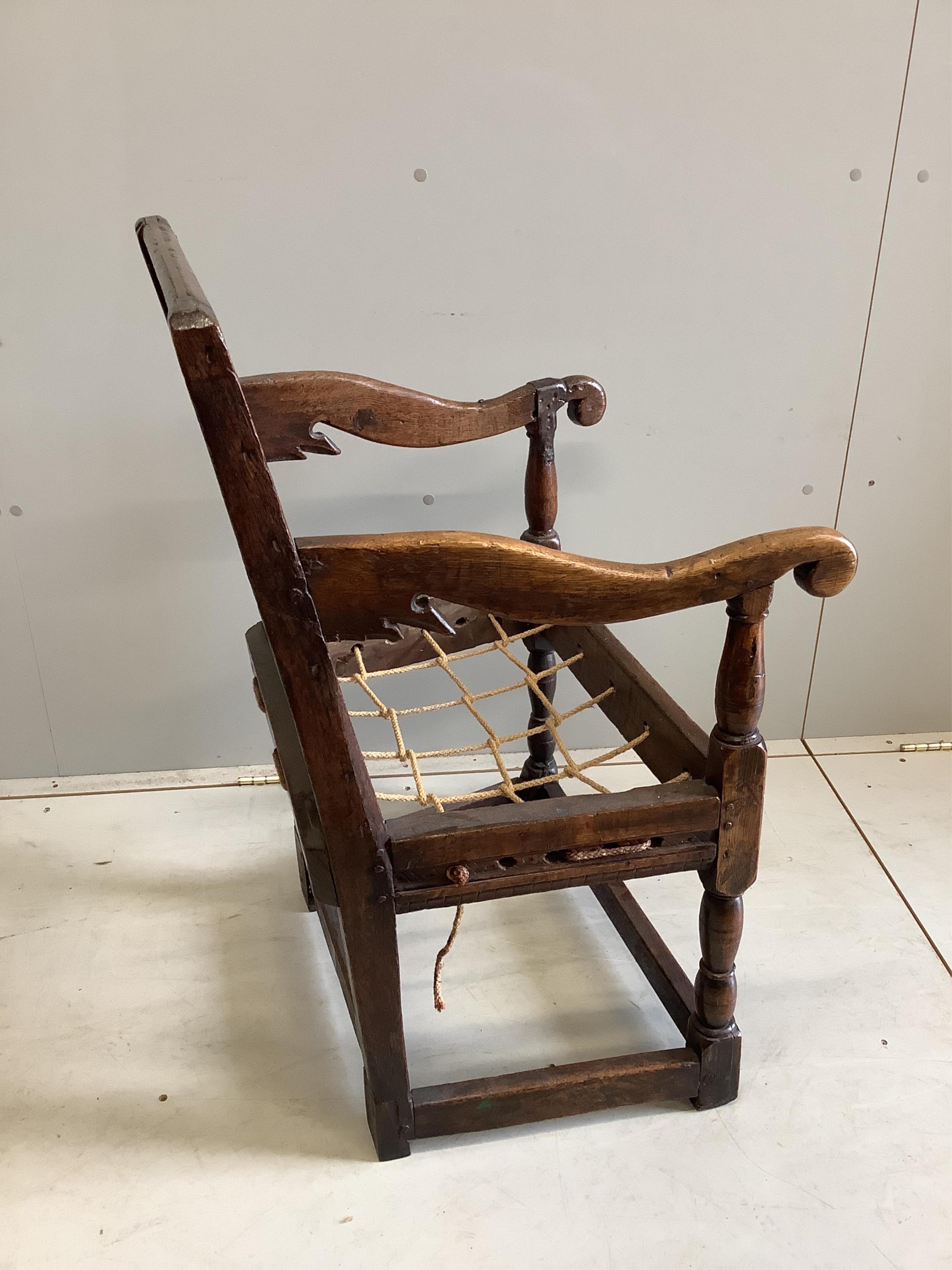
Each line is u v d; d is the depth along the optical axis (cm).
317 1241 92
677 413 144
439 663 122
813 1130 103
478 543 77
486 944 129
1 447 137
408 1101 97
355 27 118
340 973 105
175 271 75
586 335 138
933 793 157
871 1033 114
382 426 118
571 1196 96
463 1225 94
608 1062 102
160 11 115
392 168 125
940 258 137
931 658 166
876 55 125
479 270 132
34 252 126
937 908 133
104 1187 97
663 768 104
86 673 154
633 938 120
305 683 78
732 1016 102
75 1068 110
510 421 123
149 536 144
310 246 129
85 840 147
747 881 95
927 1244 91
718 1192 96
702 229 132
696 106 125
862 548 156
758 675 86
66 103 119
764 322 139
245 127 122
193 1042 114
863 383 144
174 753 162
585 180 128
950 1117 104
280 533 72
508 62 121
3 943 128
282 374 113
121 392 135
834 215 133
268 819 152
